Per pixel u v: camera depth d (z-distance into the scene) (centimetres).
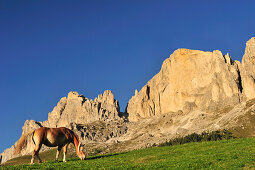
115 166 2766
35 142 3133
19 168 2645
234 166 2531
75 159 3675
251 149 3388
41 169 2606
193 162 2817
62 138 3325
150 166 2741
